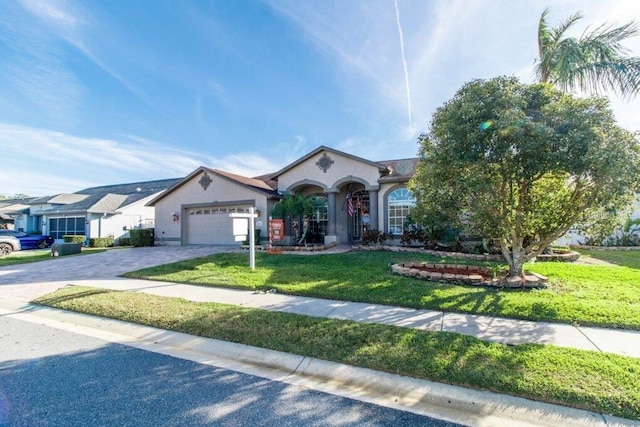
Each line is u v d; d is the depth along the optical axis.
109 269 11.38
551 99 6.50
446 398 3.25
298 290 7.39
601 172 5.68
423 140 7.97
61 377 3.77
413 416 3.00
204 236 19.39
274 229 14.91
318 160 17.14
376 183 15.86
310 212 15.88
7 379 3.72
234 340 4.77
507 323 5.21
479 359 3.82
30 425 2.85
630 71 9.30
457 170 6.92
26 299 7.43
